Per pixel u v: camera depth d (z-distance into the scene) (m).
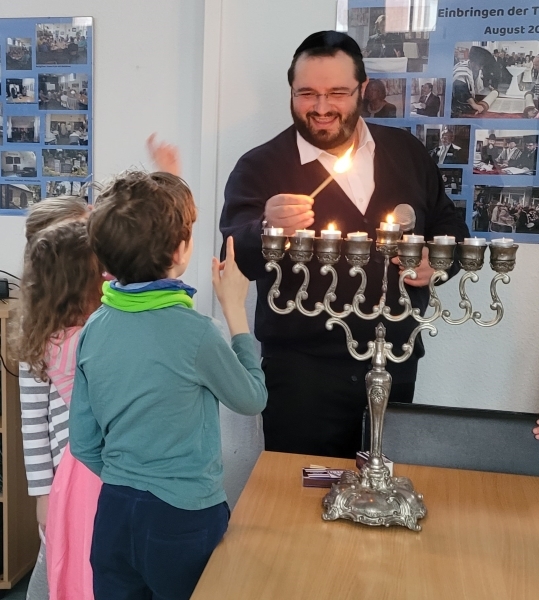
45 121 2.19
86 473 1.42
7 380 2.00
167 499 1.13
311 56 1.70
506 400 2.08
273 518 1.18
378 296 1.74
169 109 2.13
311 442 1.82
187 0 2.07
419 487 1.32
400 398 1.83
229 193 1.81
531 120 1.94
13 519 2.08
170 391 1.13
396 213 1.70
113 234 1.15
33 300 1.49
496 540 1.12
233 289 1.27
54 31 2.14
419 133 1.99
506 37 1.92
